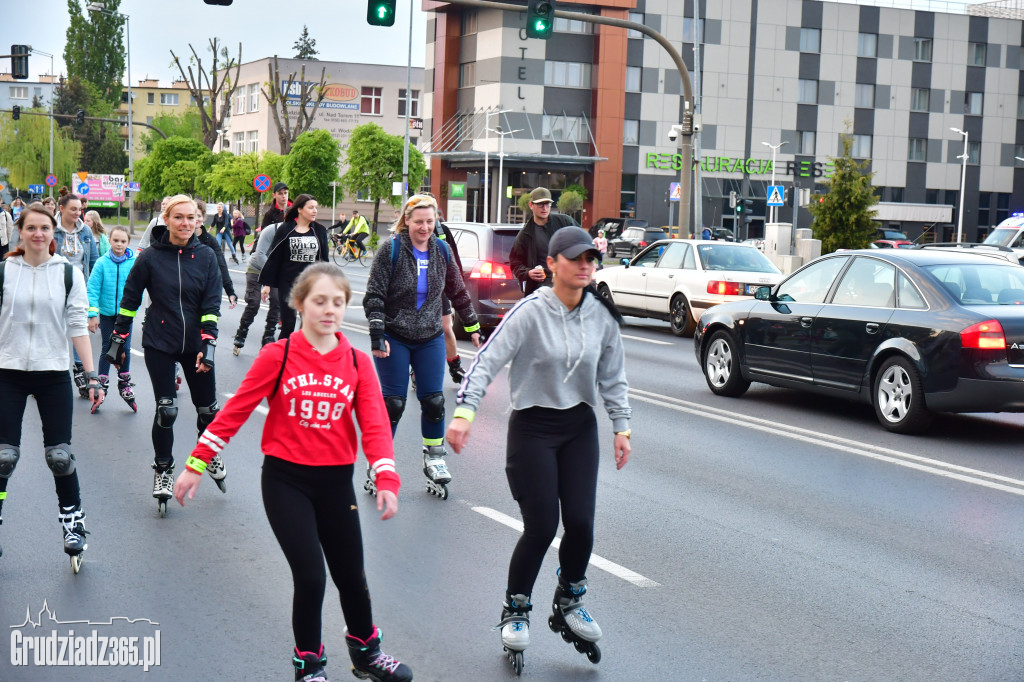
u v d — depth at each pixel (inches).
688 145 944.3
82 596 206.8
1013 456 359.3
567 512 175.9
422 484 304.3
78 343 227.6
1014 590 221.1
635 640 189.2
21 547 237.8
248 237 2273.6
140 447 348.2
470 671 174.4
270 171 2512.3
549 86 2566.4
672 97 2637.8
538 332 176.2
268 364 158.4
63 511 220.2
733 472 327.9
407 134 1910.7
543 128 2566.4
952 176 2829.7
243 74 3710.6
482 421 407.5
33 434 367.2
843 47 2733.8
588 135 2596.0
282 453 158.1
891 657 183.2
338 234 1667.1
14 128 4033.0
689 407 450.3
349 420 160.6
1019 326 371.9
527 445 177.3
